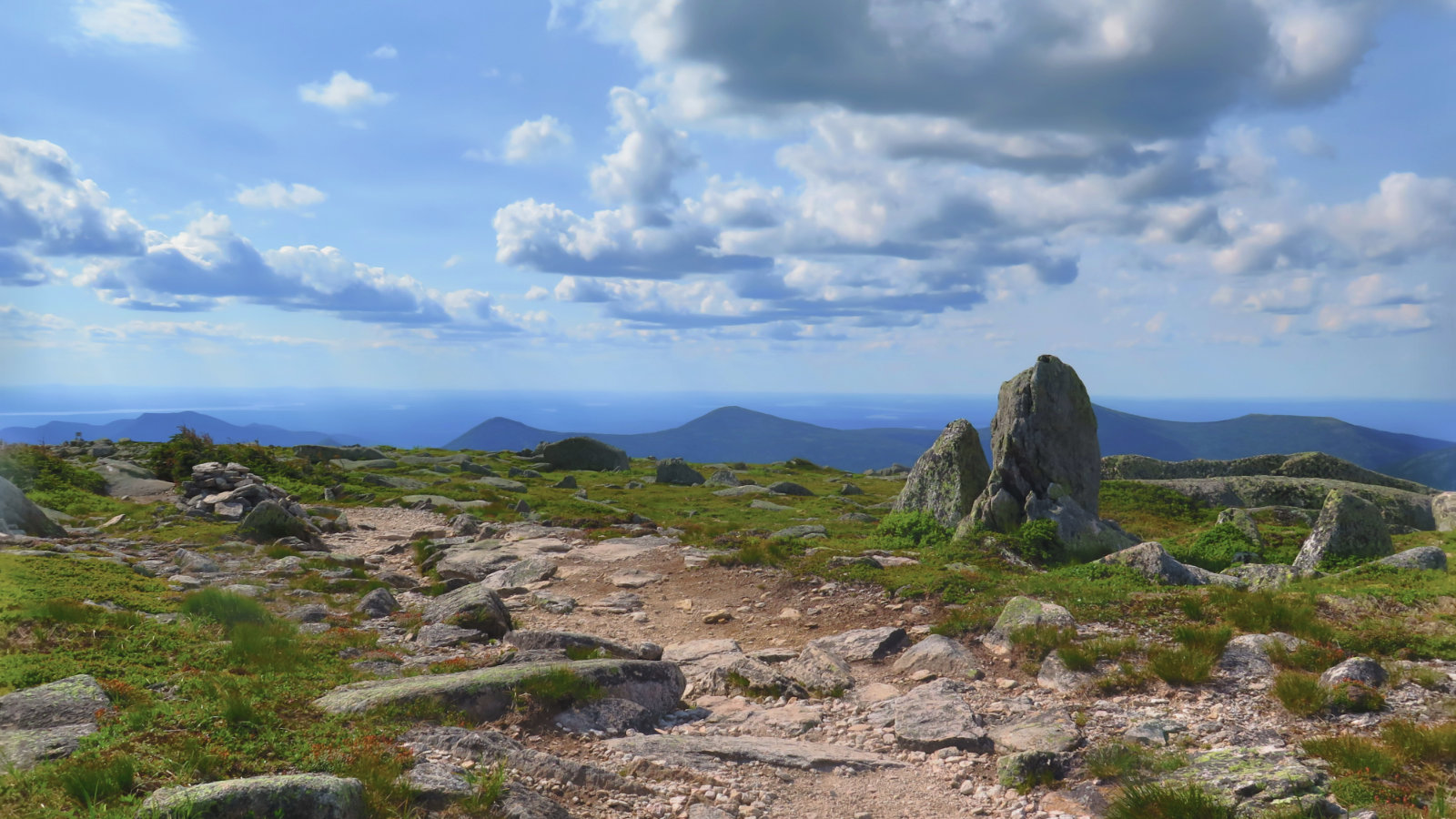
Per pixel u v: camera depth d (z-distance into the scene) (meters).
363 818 5.84
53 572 14.68
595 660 10.97
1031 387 24.41
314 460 54.16
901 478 67.44
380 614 16.30
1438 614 12.77
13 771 5.83
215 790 5.43
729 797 7.68
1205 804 7.00
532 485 50.41
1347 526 20.00
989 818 7.66
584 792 7.41
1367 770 7.61
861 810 7.75
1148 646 11.98
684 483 53.22
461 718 8.73
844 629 15.22
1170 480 37.31
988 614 14.24
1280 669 10.95
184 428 42.09
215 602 13.29
